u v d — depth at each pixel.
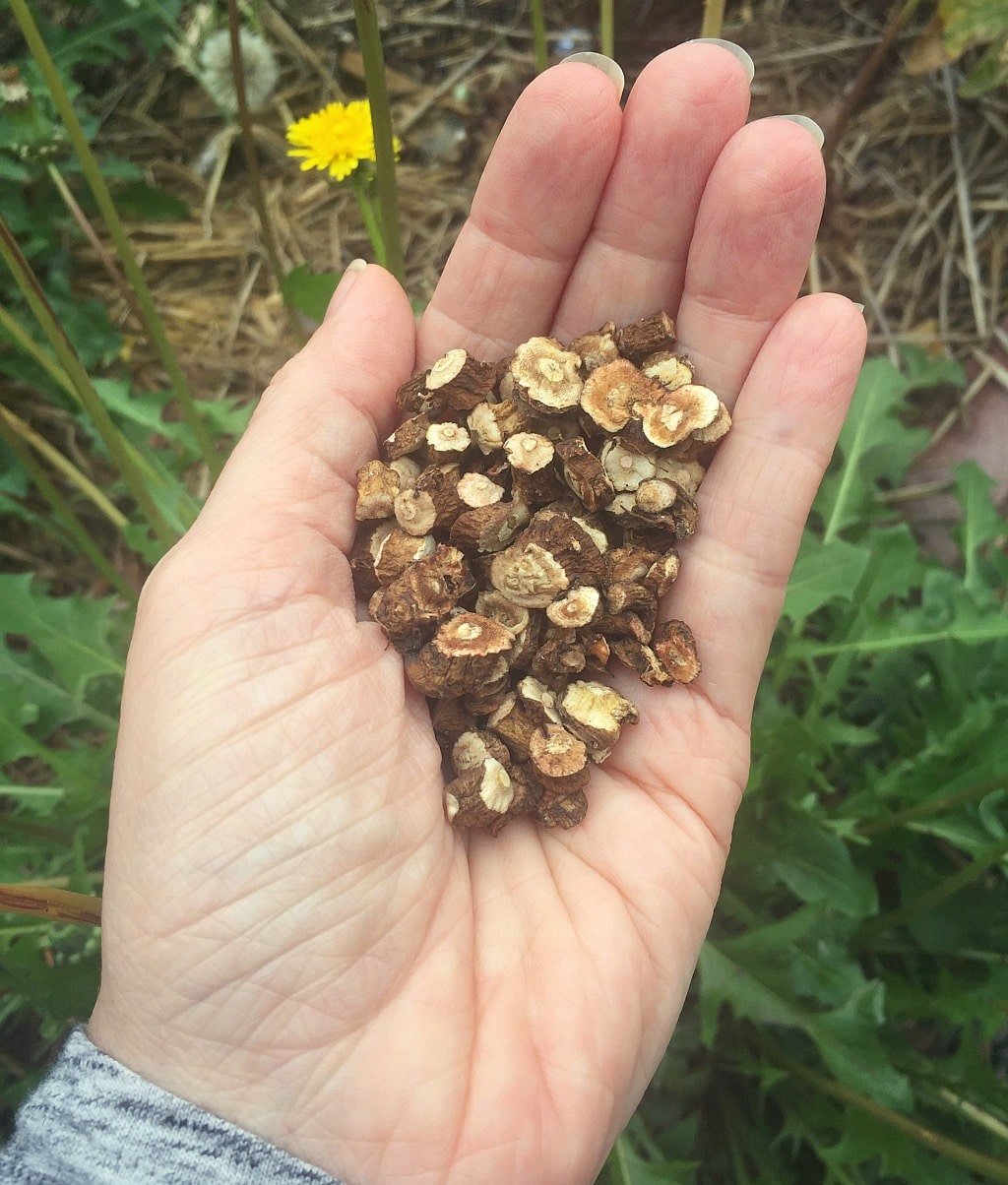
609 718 0.14
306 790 0.12
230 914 0.11
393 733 0.13
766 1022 0.18
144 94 0.29
